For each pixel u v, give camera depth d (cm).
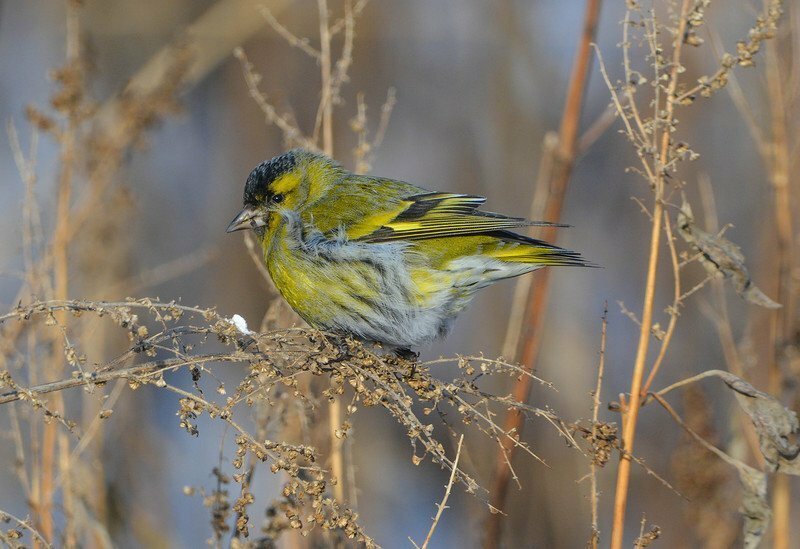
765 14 761
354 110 1625
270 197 969
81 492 862
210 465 1213
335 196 940
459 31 1695
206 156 1631
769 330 1185
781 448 671
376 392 657
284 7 1528
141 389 1185
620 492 666
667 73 700
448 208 920
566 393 1312
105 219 1102
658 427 1260
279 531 750
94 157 1047
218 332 639
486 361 671
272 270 940
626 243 1491
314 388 884
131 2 1612
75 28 1040
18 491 1153
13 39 1658
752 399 675
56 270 937
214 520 726
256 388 630
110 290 1109
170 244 1551
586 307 1430
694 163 1467
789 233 969
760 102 1402
